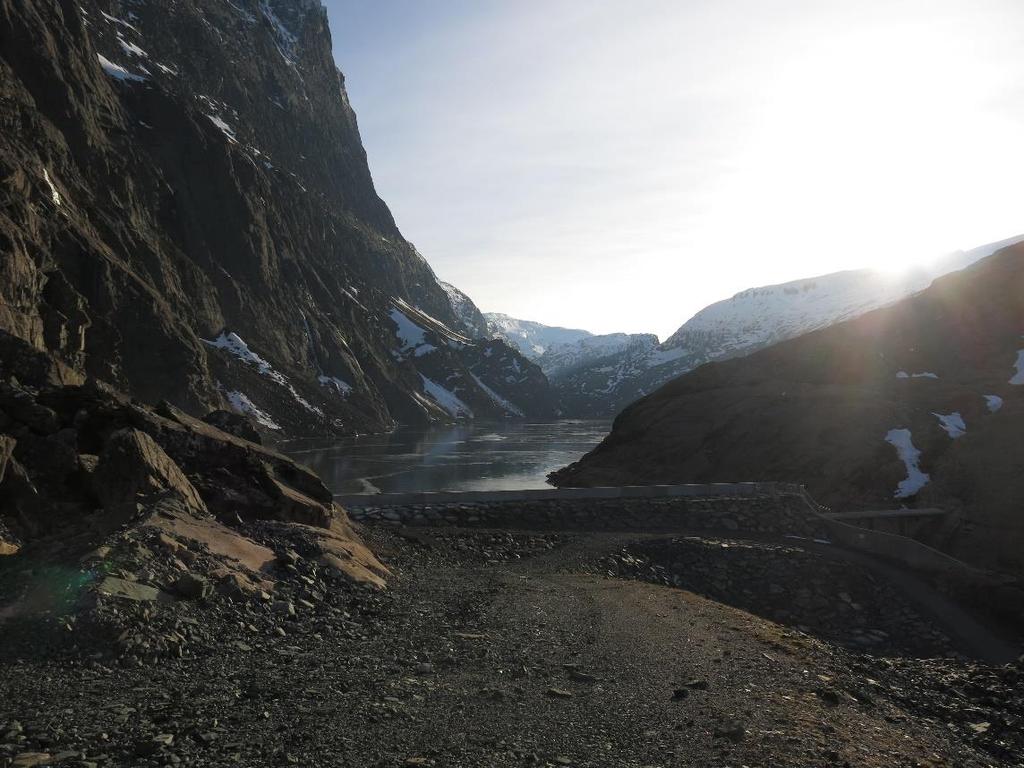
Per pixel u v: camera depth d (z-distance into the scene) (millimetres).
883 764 11211
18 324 66000
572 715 11680
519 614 19703
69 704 10305
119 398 25688
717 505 44625
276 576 18594
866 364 103062
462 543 34125
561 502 42594
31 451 20781
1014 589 35562
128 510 18625
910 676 20203
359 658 13898
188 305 160625
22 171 94750
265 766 8562
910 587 37344
